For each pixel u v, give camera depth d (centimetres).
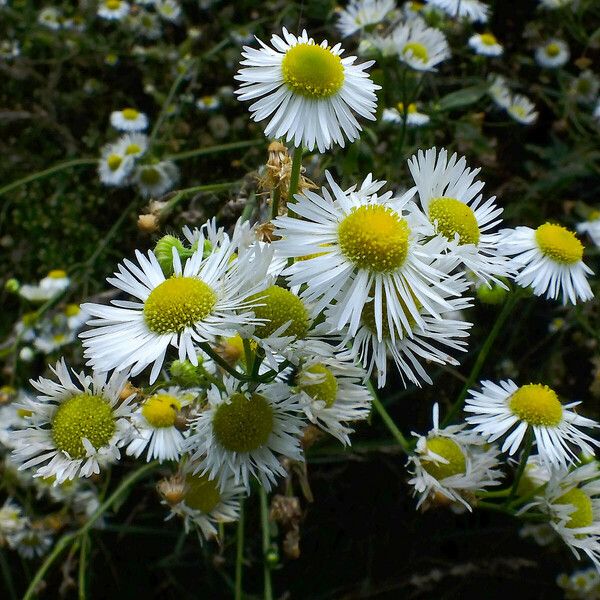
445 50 21
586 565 20
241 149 25
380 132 22
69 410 12
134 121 27
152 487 20
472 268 12
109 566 21
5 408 21
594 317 22
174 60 28
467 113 25
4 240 27
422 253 11
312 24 27
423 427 20
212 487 14
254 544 20
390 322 10
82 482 20
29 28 30
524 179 25
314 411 12
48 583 21
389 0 22
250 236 12
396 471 20
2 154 27
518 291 15
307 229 11
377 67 22
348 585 21
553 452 13
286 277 11
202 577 21
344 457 19
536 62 27
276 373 11
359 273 11
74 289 24
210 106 26
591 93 26
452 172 13
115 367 11
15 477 20
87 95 29
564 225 23
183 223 21
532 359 22
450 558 21
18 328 24
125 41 30
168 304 11
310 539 21
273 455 12
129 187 26
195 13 31
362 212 11
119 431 12
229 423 12
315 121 12
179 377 12
